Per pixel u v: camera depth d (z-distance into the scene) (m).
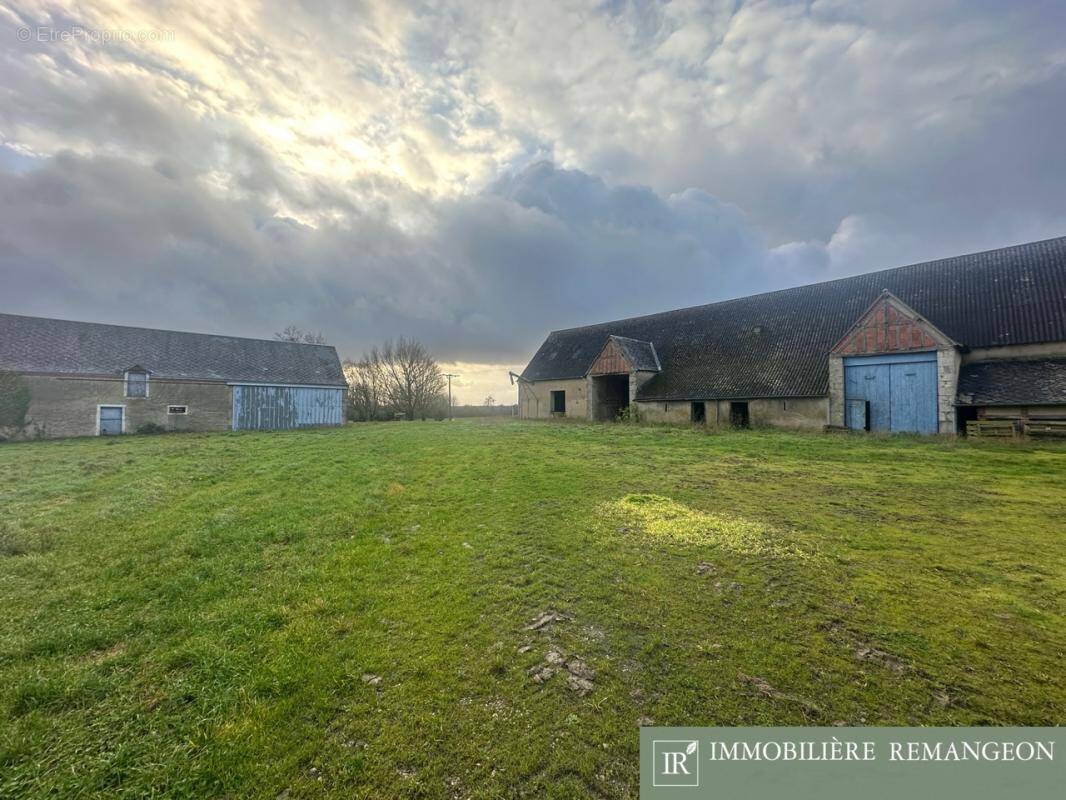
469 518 7.05
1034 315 17.08
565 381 32.34
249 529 6.58
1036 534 5.78
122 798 2.44
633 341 28.97
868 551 5.28
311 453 14.65
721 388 23.12
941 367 16.84
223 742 2.79
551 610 4.21
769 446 13.99
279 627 4.08
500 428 24.41
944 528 6.04
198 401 27.94
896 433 16.84
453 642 3.77
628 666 3.38
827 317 23.28
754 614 4.00
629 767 2.55
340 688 3.24
